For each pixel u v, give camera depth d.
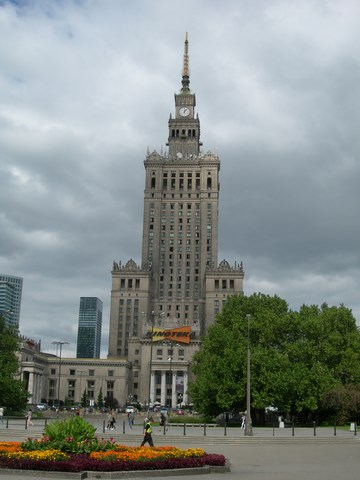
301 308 113.38
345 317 104.81
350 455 48.12
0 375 100.94
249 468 38.06
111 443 38.03
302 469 37.41
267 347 100.94
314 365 96.25
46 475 31.38
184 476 33.25
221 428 84.12
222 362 94.75
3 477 30.73
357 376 98.31
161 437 61.84
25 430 64.12
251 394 91.88
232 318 108.81
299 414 105.38
